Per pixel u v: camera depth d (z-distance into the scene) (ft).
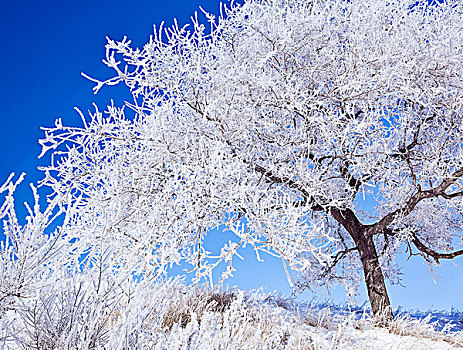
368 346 15.25
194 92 21.98
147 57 20.83
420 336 19.56
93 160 19.80
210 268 14.74
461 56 23.95
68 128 18.81
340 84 23.70
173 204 18.07
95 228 11.45
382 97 25.17
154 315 8.28
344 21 26.27
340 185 28.09
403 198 28.84
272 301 23.25
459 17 27.32
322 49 25.59
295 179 22.44
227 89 22.08
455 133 26.14
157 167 20.25
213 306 15.29
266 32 24.35
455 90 24.79
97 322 7.26
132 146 20.72
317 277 32.24
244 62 23.67
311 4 27.99
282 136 23.91
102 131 19.54
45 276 7.93
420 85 25.70
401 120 26.04
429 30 26.14
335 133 23.66
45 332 6.89
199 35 21.97
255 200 17.65
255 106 23.59
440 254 29.76
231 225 16.63
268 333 12.23
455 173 25.67
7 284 7.16
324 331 16.94
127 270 8.16
